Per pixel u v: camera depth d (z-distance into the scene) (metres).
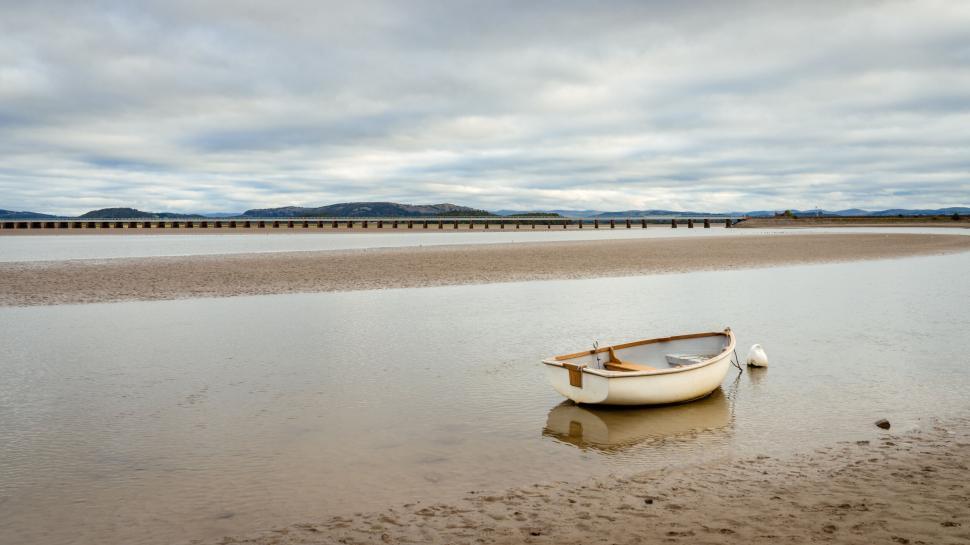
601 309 24.73
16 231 109.81
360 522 7.53
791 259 47.62
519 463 9.57
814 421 11.47
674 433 11.01
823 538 6.78
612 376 11.72
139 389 13.72
